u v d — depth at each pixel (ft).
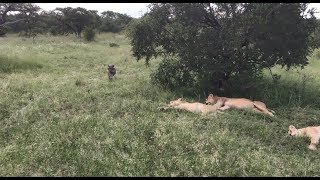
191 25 35.47
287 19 31.60
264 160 21.11
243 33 32.45
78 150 21.89
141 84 38.86
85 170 19.74
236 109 30.50
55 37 127.13
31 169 19.99
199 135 24.36
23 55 54.90
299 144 24.23
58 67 51.60
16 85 36.91
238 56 33.47
